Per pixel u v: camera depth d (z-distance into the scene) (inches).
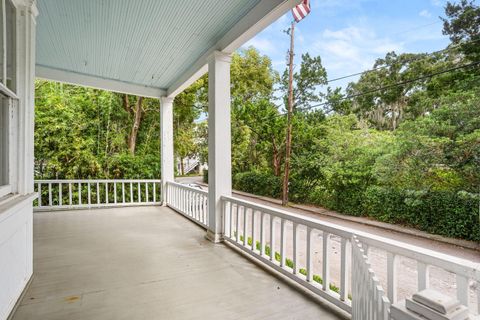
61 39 156.9
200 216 192.7
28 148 98.0
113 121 338.3
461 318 29.3
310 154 405.1
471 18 329.4
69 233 169.9
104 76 224.4
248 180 535.8
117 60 188.9
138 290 94.1
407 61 409.7
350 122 402.6
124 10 126.0
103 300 87.0
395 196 267.4
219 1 117.2
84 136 309.4
